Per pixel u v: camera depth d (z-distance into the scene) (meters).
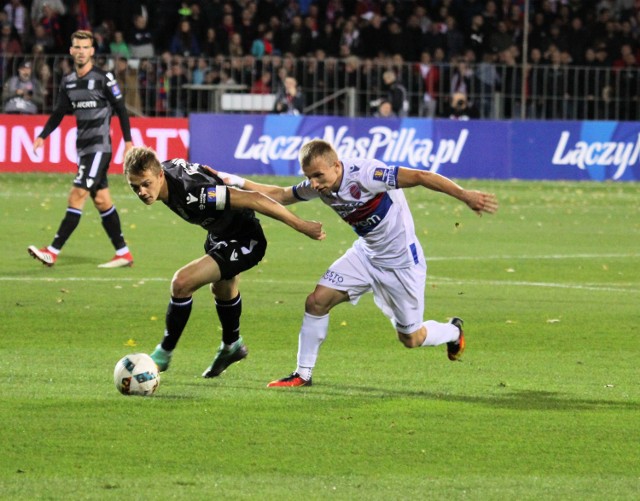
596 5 67.44
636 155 58.78
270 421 14.97
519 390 17.22
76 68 29.98
